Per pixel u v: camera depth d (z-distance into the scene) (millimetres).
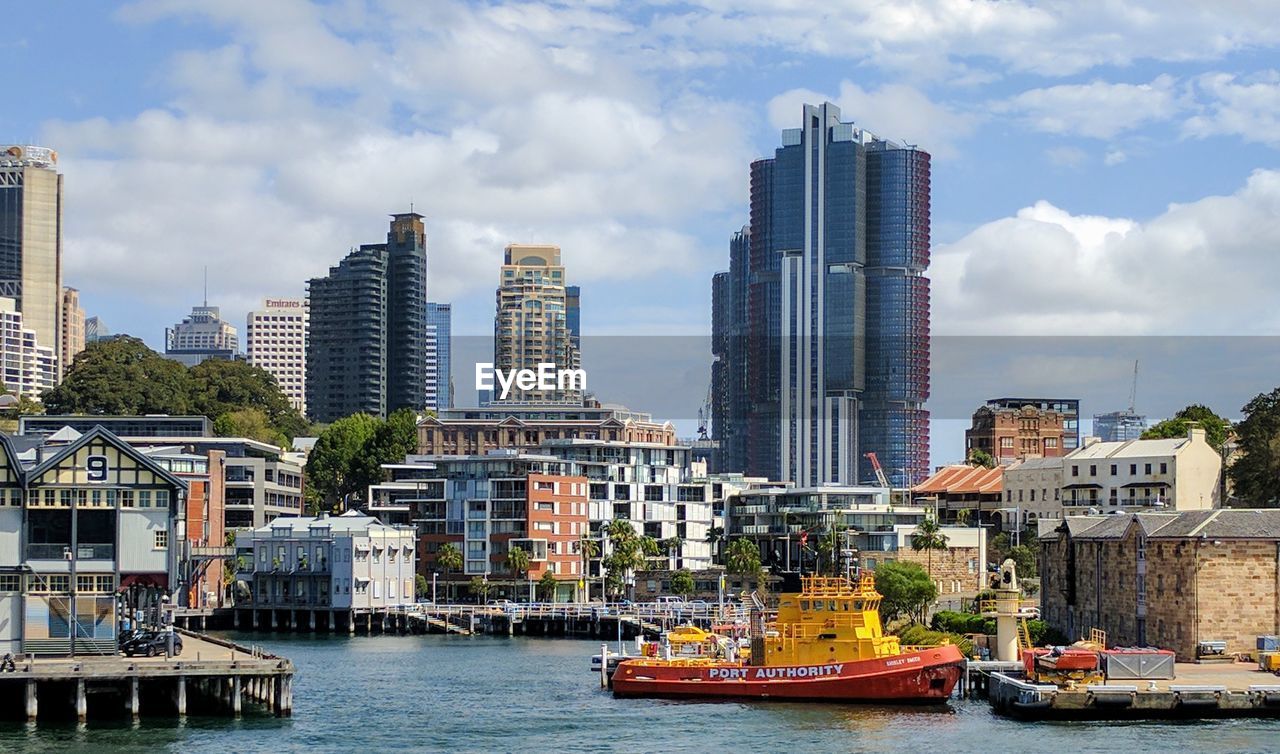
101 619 132875
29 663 123438
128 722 123188
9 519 133500
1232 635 142375
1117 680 129750
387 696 148625
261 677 130875
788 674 141375
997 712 132750
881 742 119000
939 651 138250
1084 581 167500
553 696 148250
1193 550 142375
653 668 146625
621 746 119625
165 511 138125
